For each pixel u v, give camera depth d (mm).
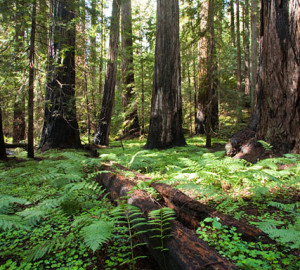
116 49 14555
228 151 7570
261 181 4496
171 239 2168
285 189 4141
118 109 18312
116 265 2398
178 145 11430
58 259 2561
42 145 11383
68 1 9102
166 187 3684
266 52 6613
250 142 6988
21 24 7355
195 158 6426
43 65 9430
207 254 1895
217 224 2523
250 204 3631
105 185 4891
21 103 8281
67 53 10891
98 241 2023
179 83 11500
